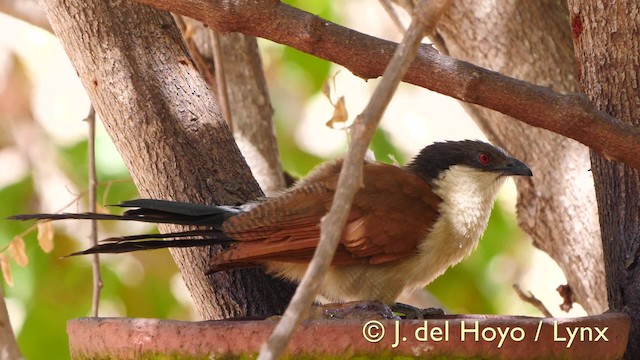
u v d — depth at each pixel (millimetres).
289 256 7941
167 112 9039
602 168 8391
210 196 8906
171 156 8945
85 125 16500
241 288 8922
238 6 7266
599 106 8328
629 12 8234
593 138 7504
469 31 10594
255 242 7984
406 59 5570
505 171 9125
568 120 7430
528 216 10633
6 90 16453
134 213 8094
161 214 8141
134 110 8984
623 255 8133
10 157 15961
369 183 8484
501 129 10711
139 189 9203
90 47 9039
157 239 8648
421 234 8469
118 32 9078
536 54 10406
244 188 9062
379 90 5516
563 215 10375
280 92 16922
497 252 15742
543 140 10477
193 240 8234
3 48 16688
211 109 9273
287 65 16844
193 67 9383
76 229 15273
